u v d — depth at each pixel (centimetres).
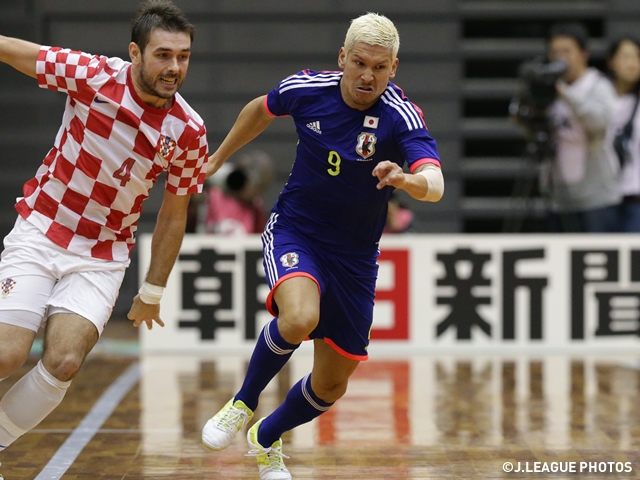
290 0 3284
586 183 2572
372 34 1088
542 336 2406
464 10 3316
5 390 1877
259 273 2402
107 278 1114
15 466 1309
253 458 1366
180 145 1098
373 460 1356
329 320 1184
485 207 3262
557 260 2403
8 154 3184
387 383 1977
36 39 3209
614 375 2070
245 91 3284
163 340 2405
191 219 2661
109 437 1489
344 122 1149
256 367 1150
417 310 2397
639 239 2406
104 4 3212
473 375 2073
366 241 1190
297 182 1196
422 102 3325
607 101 2516
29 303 1063
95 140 1076
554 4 3381
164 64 1041
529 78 2477
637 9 3322
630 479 1256
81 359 1059
